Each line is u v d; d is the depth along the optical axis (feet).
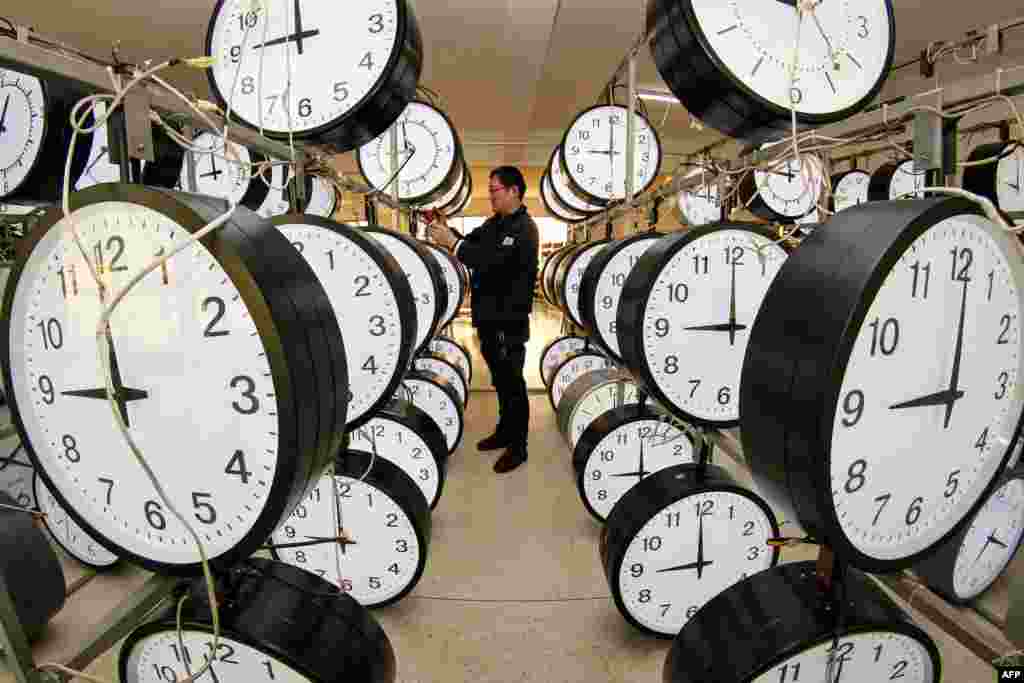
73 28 10.49
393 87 3.34
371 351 3.99
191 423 2.04
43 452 2.15
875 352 1.97
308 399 2.11
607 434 7.27
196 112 2.28
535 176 26.05
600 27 11.25
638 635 5.56
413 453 7.23
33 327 2.02
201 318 1.95
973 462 2.27
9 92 4.96
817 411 1.97
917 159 2.40
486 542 7.43
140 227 1.89
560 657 5.27
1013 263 2.09
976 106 2.22
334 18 3.20
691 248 3.92
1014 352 2.21
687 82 2.93
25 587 4.85
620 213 8.24
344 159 18.57
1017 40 9.73
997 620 2.71
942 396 2.12
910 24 10.82
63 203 1.78
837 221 2.20
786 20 2.72
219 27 3.32
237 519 2.11
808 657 2.84
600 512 7.47
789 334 2.11
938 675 2.98
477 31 11.31
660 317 4.00
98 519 2.19
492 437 11.00
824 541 2.23
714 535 5.11
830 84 2.78
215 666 2.79
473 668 5.14
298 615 2.99
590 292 6.25
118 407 2.00
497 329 9.77
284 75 3.28
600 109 9.53
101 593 6.04
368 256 3.85
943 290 2.01
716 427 4.22
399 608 6.01
